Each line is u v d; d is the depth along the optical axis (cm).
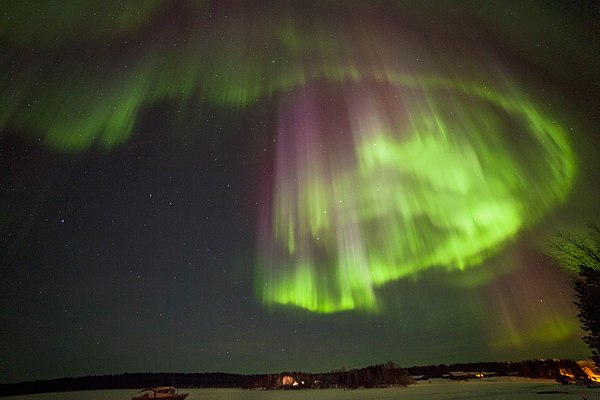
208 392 6719
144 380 8381
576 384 3681
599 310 1789
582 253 1884
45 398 6212
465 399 3064
